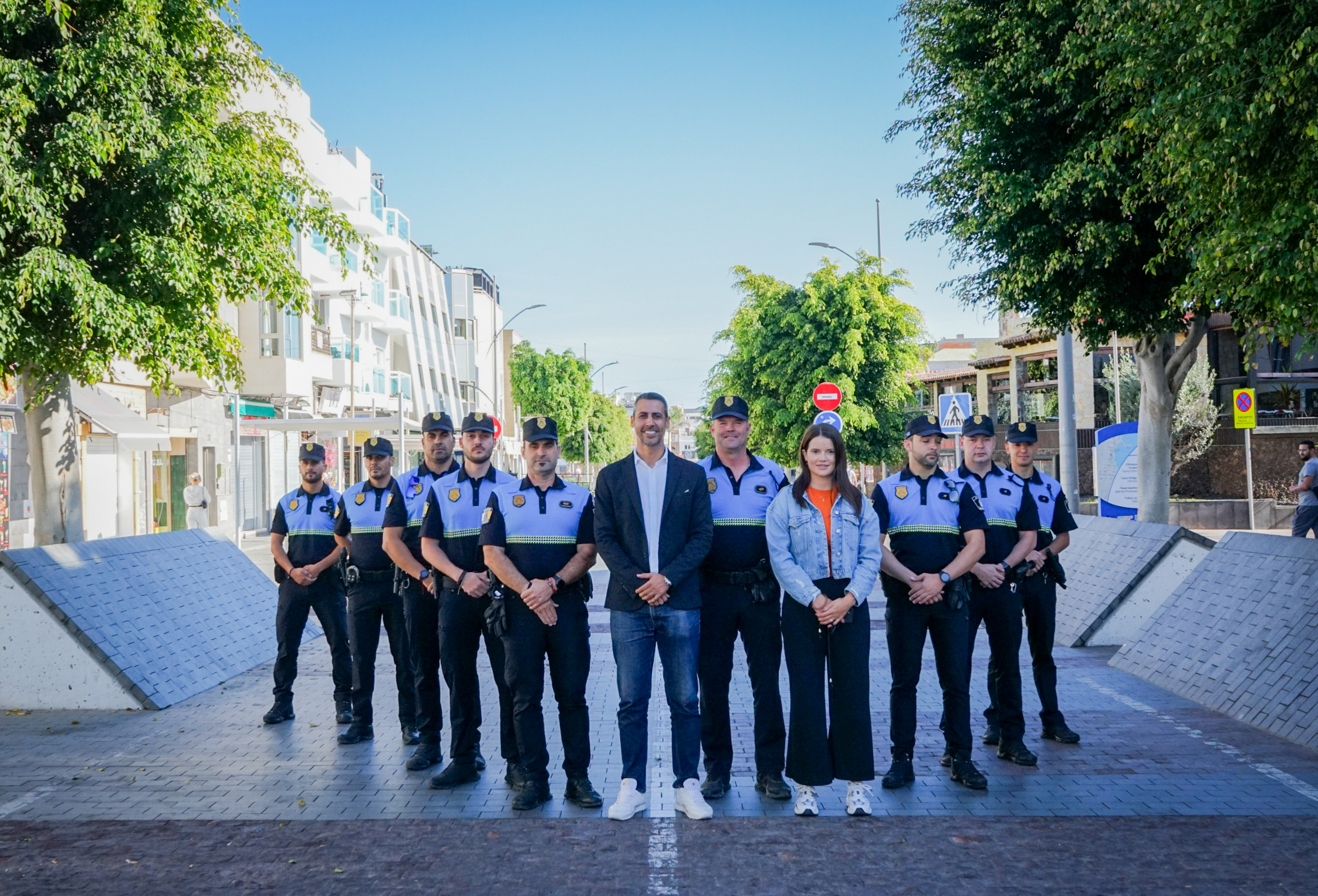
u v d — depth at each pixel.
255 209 11.15
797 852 4.98
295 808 5.75
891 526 6.20
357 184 36.25
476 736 6.32
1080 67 10.89
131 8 9.59
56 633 8.27
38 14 9.41
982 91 11.91
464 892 4.54
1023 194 11.63
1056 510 7.10
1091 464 33.25
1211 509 26.73
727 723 5.93
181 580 10.12
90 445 21.08
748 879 4.65
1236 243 7.82
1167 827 5.29
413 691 7.21
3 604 8.28
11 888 4.62
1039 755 6.70
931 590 5.96
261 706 8.38
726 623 5.85
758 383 31.28
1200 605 9.15
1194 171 8.10
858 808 5.48
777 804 5.73
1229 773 6.25
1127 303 12.02
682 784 5.56
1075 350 34.84
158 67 9.88
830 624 5.45
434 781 6.12
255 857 4.99
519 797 5.69
